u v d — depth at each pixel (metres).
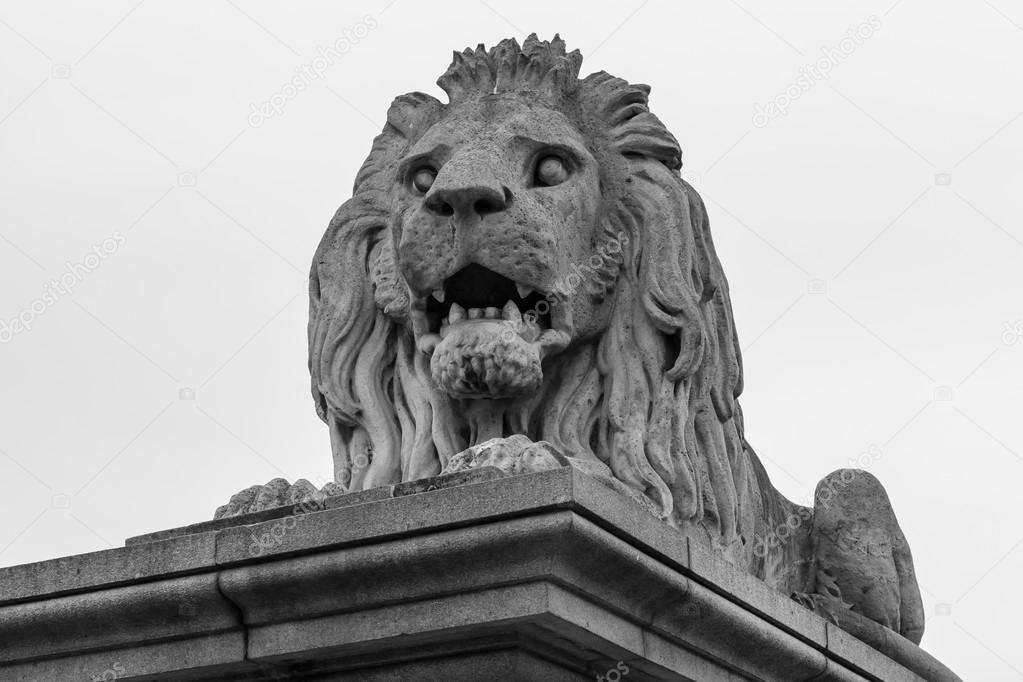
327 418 9.70
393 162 9.78
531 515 6.89
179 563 7.45
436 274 8.76
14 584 7.76
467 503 7.00
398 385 9.52
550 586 6.91
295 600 7.28
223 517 8.17
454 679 7.22
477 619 6.95
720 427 9.68
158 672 7.55
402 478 9.30
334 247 9.75
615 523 7.08
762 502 10.59
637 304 9.41
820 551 10.99
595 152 9.60
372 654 7.33
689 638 7.69
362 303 9.62
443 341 8.84
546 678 7.28
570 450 9.11
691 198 9.71
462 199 8.66
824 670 8.56
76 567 7.68
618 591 7.23
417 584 7.07
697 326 9.30
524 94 9.50
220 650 7.43
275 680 7.53
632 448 9.05
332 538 7.16
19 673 7.84
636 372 9.27
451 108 9.62
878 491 11.11
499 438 8.32
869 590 10.86
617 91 9.75
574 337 9.20
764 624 8.05
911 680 9.58
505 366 8.67
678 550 7.48
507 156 9.09
